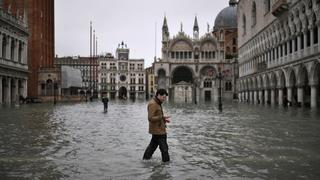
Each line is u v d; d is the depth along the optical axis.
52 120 29.33
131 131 21.28
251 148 14.98
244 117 32.78
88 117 33.44
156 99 12.11
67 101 98.31
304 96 54.75
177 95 120.56
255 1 80.75
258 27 77.56
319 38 43.69
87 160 12.46
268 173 10.58
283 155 13.36
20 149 14.72
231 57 143.12
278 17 60.81
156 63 135.62
